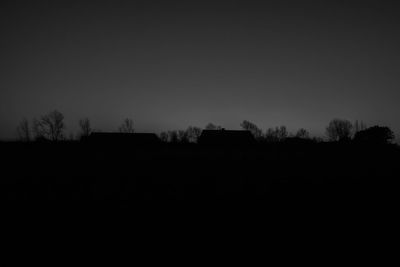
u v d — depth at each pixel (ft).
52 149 160.97
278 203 42.55
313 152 161.68
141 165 103.50
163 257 24.06
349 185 57.31
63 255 24.53
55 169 88.58
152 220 34.17
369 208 38.68
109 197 47.06
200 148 181.68
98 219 34.68
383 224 31.83
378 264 22.31
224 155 148.05
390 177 66.74
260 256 24.12
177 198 46.39
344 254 24.22
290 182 62.54
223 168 95.25
